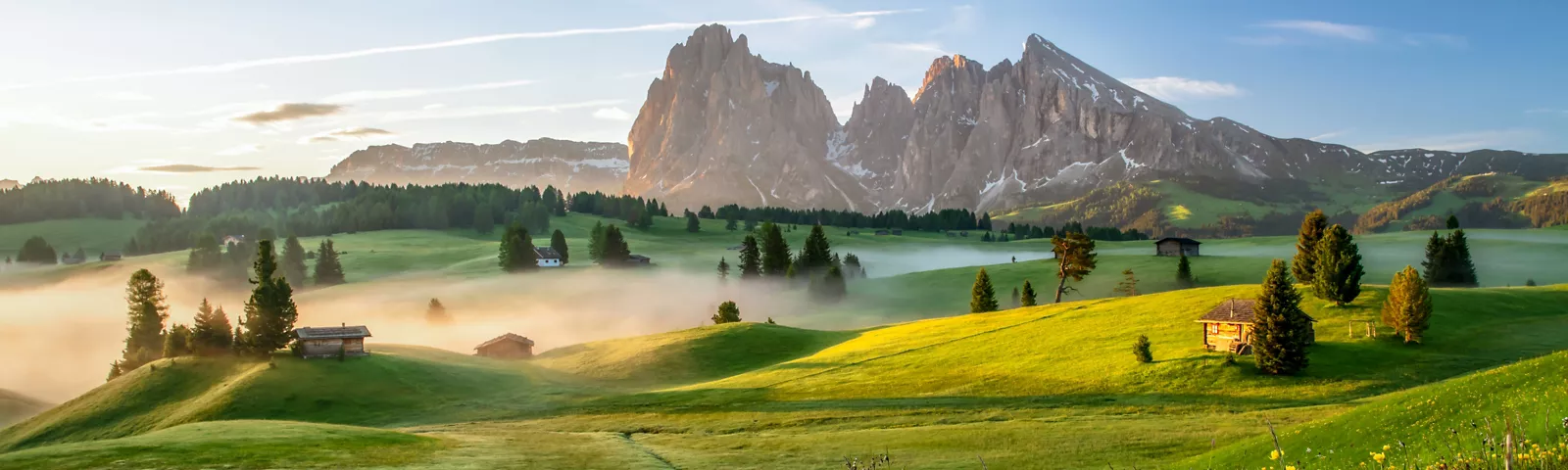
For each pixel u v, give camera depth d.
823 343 125.19
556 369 116.94
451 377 103.62
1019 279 185.75
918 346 104.31
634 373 110.50
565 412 84.81
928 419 66.62
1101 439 53.22
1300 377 69.94
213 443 55.59
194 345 109.81
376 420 87.94
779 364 106.75
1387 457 28.02
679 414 78.19
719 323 145.38
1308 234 105.62
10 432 98.69
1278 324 71.31
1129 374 75.88
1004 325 109.12
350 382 98.31
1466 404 31.41
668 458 56.19
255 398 92.69
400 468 50.44
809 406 76.56
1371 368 70.56
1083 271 147.88
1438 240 142.12
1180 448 49.09
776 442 60.72
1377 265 178.00
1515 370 33.62
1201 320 82.81
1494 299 91.56
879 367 94.12
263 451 53.41
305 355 106.50
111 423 94.88
